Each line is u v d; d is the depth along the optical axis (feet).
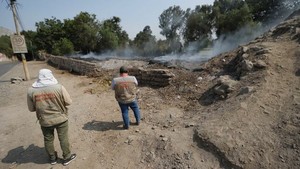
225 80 19.17
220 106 16.10
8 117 21.84
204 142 12.21
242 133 11.93
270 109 13.15
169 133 14.24
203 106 18.15
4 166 13.19
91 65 41.39
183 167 11.19
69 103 12.30
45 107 11.58
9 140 16.60
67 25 159.33
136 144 13.94
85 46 155.84
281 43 21.01
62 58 61.98
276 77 15.94
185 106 19.38
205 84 22.04
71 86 33.04
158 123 16.57
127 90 15.53
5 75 59.67
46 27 167.43
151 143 13.65
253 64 18.70
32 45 162.81
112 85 15.67
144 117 18.03
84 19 151.02
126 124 16.15
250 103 14.10
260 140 11.22
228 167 10.57
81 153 13.74
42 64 89.56
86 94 27.63
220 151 11.28
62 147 12.54
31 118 21.11
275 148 10.61
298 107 12.46
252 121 12.64
